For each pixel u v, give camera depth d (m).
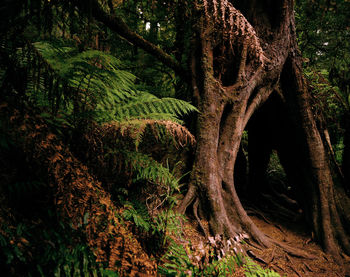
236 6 4.38
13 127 1.58
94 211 1.81
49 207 1.61
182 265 2.29
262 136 5.98
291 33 4.37
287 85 4.71
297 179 5.22
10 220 1.38
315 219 4.75
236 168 6.33
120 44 4.41
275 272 3.26
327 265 4.03
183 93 4.58
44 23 2.10
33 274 1.31
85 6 2.23
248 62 4.05
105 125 2.27
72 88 2.11
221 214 3.42
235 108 3.92
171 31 5.08
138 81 4.97
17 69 1.73
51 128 2.02
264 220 5.27
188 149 3.73
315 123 4.88
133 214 2.27
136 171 2.85
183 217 3.11
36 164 1.66
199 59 3.95
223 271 2.56
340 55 6.25
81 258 1.55
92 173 2.18
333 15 5.64
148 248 2.30
